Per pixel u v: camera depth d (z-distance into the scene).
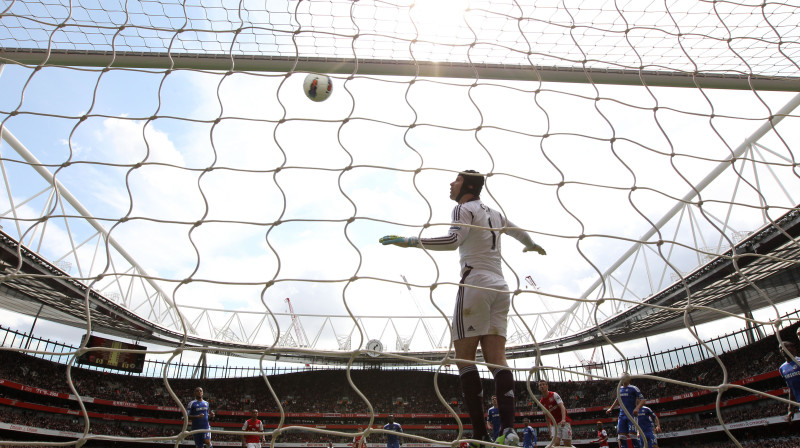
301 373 48.06
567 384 46.12
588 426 41.19
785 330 32.97
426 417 43.97
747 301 34.94
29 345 37.16
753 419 31.52
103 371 42.03
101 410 39.12
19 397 35.50
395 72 5.81
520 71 5.88
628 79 5.86
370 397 46.34
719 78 5.95
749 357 35.25
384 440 42.06
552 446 2.74
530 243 4.31
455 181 4.17
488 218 3.90
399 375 47.81
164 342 45.00
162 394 43.50
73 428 36.34
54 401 37.31
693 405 37.66
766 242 23.83
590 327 42.41
